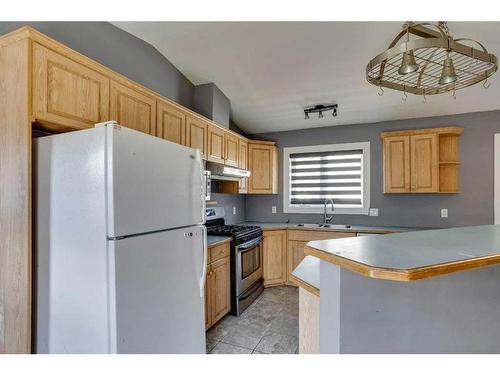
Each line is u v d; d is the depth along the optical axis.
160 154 1.58
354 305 1.20
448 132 3.37
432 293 1.32
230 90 3.32
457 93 3.10
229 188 3.78
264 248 3.73
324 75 2.90
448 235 1.52
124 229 1.32
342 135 4.12
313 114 3.82
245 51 2.54
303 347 1.57
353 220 4.03
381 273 0.92
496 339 1.42
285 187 4.42
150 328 1.46
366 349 1.22
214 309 2.58
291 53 2.54
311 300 1.49
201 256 1.92
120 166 1.31
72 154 1.37
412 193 3.70
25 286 1.39
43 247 1.43
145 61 2.47
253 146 4.11
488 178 3.39
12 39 1.38
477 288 1.39
